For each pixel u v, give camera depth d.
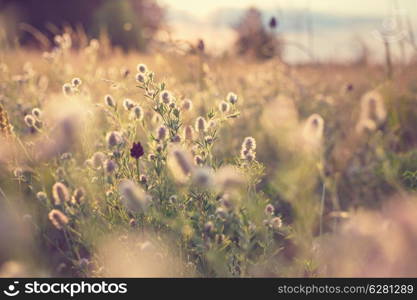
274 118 3.97
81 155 3.17
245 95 5.18
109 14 18.12
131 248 2.28
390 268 1.31
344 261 1.81
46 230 2.98
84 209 2.47
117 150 2.50
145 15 20.92
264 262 2.29
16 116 3.91
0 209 2.47
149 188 2.43
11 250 2.28
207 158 2.56
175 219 2.28
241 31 6.19
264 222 2.33
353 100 4.96
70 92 2.93
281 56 6.08
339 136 4.15
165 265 2.21
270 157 3.81
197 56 5.05
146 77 2.66
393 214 1.25
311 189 2.84
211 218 2.26
